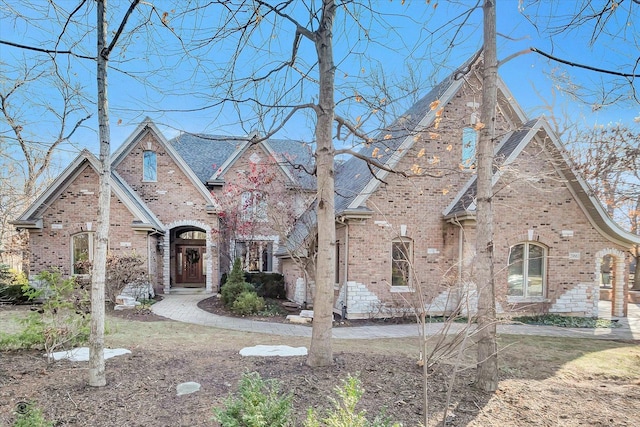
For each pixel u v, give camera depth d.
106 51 5.07
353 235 12.36
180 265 21.06
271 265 20.45
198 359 6.32
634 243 13.34
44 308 6.44
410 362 6.36
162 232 18.31
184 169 19.44
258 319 12.35
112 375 5.39
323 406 4.44
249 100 6.57
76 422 4.02
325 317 5.93
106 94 5.12
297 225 16.91
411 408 4.56
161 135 19.25
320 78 6.28
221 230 19.45
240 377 5.35
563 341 9.47
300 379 5.27
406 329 10.79
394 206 12.72
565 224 13.13
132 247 16.17
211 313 13.39
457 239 12.74
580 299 13.16
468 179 13.30
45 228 16.05
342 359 6.30
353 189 13.52
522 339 9.59
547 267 13.05
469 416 4.43
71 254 16.14
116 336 8.78
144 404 4.46
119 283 14.27
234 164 20.97
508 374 6.22
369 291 12.36
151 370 5.67
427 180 12.93
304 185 18.02
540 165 12.55
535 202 12.95
